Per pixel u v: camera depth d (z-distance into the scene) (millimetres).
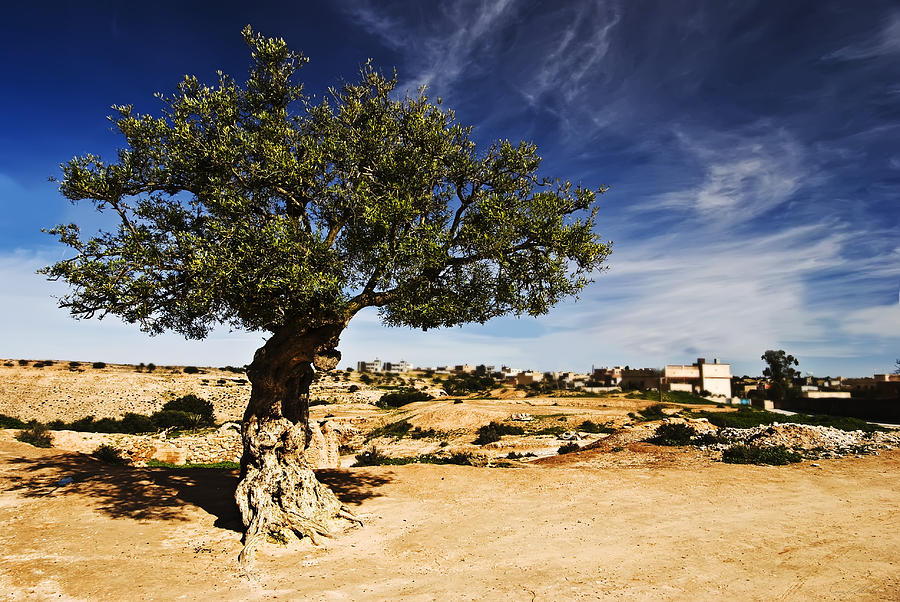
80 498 15961
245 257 12391
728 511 15586
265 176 13984
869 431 32750
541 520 15000
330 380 116875
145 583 10180
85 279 12109
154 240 13812
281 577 10750
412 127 15547
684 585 10094
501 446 40312
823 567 10914
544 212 14680
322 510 14305
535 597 9602
